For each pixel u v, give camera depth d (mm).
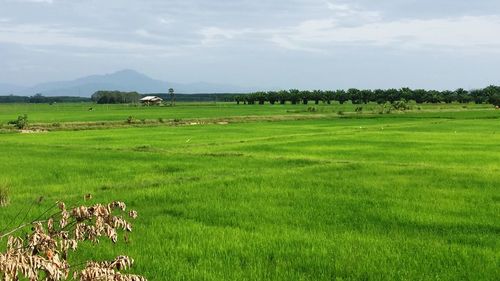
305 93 196250
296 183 19875
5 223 13078
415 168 23812
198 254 10602
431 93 186375
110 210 4648
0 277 3926
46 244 4398
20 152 32938
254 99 197375
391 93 187125
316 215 14391
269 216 14297
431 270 9484
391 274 9227
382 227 13008
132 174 22938
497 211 14695
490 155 30328
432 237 12000
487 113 99938
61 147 36438
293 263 9945
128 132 55438
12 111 130500
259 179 20906
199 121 79625
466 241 11672
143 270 9453
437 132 52625
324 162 26703
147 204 16109
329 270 9516
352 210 14984
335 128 61094
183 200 16672
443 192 17734
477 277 9062
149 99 190250
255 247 11125
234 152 32656
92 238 4559
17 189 18797
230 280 8922
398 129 58125
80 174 22922
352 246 11148
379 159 28562
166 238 11898
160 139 45000
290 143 39438
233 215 14500
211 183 19969
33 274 4020
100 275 4379
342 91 197125
